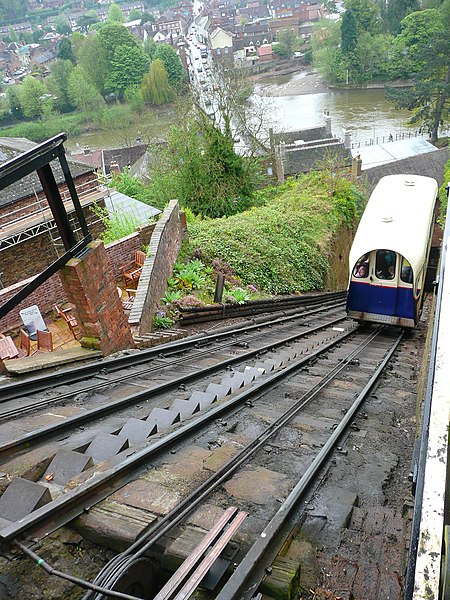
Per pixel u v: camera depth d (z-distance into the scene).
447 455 1.59
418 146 49.62
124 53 80.62
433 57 48.31
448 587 1.37
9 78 127.75
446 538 1.46
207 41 128.12
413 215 12.95
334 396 7.03
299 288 17.80
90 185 18.38
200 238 15.98
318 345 10.73
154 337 8.73
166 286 12.10
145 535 2.90
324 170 27.16
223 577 2.76
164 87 73.00
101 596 2.45
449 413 1.66
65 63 80.94
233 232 17.02
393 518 3.75
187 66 97.75
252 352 8.97
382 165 43.62
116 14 158.12
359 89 76.38
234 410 5.75
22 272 15.94
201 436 4.84
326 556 3.18
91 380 6.24
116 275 13.04
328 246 20.67
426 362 7.71
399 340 12.27
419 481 1.70
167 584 2.42
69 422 4.54
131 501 3.28
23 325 10.90
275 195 28.14
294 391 7.04
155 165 27.92
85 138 72.12
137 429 4.56
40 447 4.13
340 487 4.20
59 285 11.65
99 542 2.96
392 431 5.85
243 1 178.50
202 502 3.39
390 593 2.94
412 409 6.73
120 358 6.85
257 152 36.19
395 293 12.42
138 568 2.67
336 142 49.41
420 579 1.37
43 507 2.95
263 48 102.50
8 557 2.74
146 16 160.75
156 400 5.91
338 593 2.89
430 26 67.31
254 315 13.70
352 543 3.34
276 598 2.68
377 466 4.73
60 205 5.93
